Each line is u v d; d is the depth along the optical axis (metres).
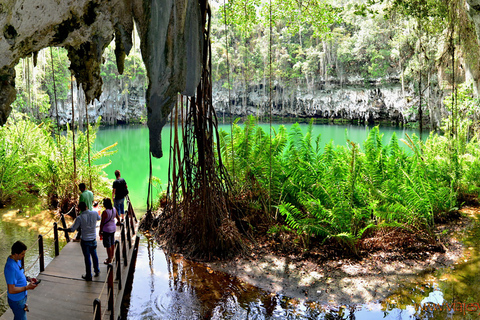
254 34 67.19
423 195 8.66
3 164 11.46
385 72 52.62
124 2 4.97
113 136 44.00
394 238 8.18
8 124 12.95
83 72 5.71
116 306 5.32
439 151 12.91
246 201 9.70
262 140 10.36
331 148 10.17
